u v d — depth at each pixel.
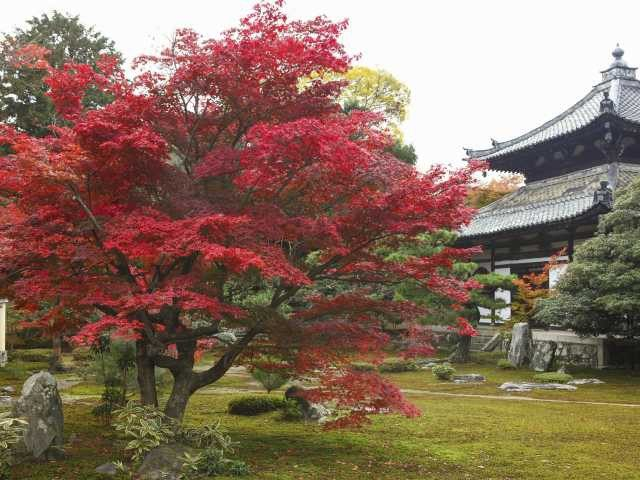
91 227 7.97
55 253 7.76
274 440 10.38
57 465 8.21
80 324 9.93
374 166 8.15
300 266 9.77
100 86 8.40
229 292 12.82
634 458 9.32
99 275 8.32
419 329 9.91
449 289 9.17
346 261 9.31
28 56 26.23
